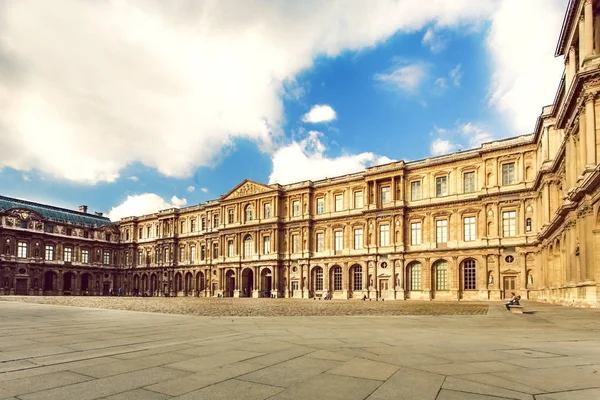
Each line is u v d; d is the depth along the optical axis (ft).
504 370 31.30
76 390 25.67
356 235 265.95
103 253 404.98
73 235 382.63
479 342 46.55
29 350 40.42
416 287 238.07
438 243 232.73
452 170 232.73
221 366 32.89
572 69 138.10
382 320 79.30
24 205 366.63
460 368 32.04
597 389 25.90
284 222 297.53
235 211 325.01
